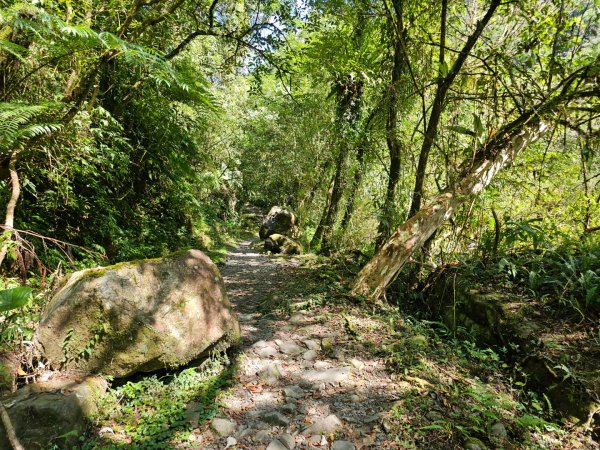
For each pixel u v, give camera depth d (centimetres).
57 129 380
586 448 260
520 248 567
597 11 474
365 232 966
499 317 421
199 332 331
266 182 2170
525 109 522
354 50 808
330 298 520
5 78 399
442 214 518
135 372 309
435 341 412
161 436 251
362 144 795
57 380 275
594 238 542
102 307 290
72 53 369
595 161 644
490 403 273
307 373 340
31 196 507
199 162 1243
